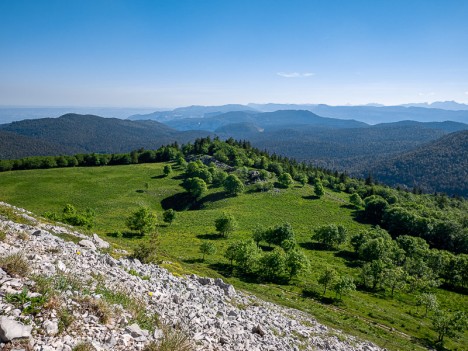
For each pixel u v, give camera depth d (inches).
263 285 2180.1
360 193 6466.5
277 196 5516.7
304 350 668.7
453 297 2741.1
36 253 552.4
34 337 293.3
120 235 3061.0
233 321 649.6
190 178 5841.5
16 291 348.5
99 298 425.1
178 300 628.1
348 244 3757.4
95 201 5029.5
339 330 1251.8
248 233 3843.5
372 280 2605.8
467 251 4025.6
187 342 412.5
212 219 4357.8
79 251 689.0
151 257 1013.8
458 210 6181.1
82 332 336.8
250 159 7628.0
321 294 2194.9
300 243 3722.9
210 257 2787.9
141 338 376.2
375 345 1146.0
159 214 4618.6
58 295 378.6
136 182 6107.3
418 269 2979.8
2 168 6392.7
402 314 2086.6
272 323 794.8
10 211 982.4
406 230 4490.7
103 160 7509.8
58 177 6058.1
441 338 1712.6
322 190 5580.7
